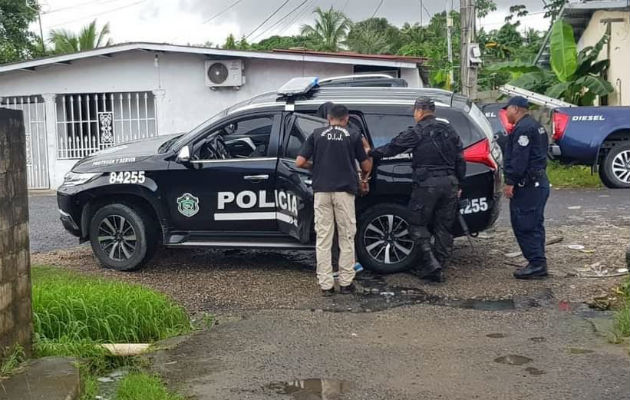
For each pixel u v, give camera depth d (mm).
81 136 17453
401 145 6887
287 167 7316
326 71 16656
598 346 5234
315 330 5805
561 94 17453
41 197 15562
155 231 7793
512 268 7590
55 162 17484
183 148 7488
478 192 7230
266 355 5238
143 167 7594
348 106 7488
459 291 6844
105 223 7801
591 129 13156
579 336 5473
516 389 4477
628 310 5711
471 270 7566
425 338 5547
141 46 16500
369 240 7398
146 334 5738
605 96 18219
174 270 7859
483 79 25812
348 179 6715
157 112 17062
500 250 8406
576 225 9570
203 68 16891
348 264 6848
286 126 7457
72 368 4422
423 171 6902
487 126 7594
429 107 6961
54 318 5480
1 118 4309
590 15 20047
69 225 7930
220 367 5020
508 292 6754
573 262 7656
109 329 5570
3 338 4309
